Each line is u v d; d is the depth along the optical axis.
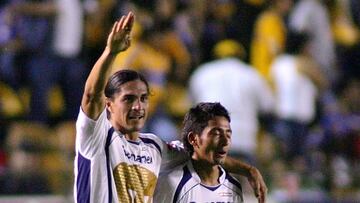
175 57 42.91
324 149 41.91
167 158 21.33
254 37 45.00
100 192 20.20
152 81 40.69
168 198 21.14
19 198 36.84
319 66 46.84
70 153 38.88
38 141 38.88
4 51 41.62
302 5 46.91
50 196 37.03
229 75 38.66
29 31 41.25
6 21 41.84
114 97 20.44
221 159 21.19
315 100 43.16
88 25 42.62
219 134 21.06
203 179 21.31
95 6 42.91
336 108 44.28
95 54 42.62
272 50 44.53
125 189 20.48
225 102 38.44
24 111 40.97
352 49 49.47
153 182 20.91
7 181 36.94
